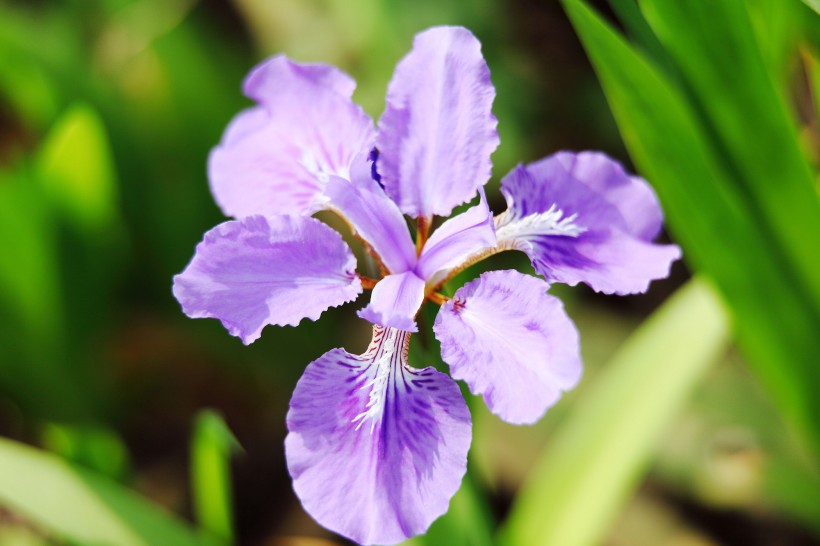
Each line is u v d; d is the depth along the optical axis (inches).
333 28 28.2
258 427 27.8
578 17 18.6
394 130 18.5
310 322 27.0
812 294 20.0
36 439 27.5
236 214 18.9
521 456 23.9
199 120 27.3
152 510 20.5
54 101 26.5
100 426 27.2
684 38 19.0
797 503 22.8
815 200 19.6
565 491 20.8
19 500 20.1
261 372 27.5
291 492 26.3
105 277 25.9
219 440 20.4
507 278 17.8
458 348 17.7
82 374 26.4
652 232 18.9
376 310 17.7
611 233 18.9
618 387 21.1
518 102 27.5
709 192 19.5
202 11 29.2
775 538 23.3
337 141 18.8
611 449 20.8
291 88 18.9
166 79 27.3
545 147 27.9
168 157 27.2
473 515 19.3
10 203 23.4
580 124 28.3
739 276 20.0
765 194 19.6
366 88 27.0
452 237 18.3
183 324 27.5
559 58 29.0
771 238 19.8
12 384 25.5
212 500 21.0
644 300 27.3
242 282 17.6
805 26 19.6
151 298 28.4
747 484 23.1
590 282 18.5
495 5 28.0
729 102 19.3
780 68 20.2
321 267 17.9
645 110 19.2
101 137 23.4
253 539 25.4
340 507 17.3
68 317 25.5
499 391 17.5
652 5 18.9
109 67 28.3
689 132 19.1
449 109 18.4
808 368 20.5
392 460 17.5
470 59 18.3
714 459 23.3
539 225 18.8
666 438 23.5
